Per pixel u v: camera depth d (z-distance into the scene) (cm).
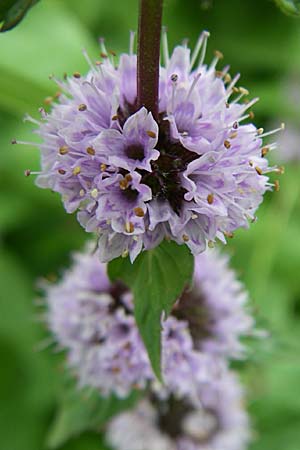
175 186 11
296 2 10
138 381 13
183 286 11
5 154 21
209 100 11
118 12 24
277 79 24
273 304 20
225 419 15
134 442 15
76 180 11
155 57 11
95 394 14
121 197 11
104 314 13
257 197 11
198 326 13
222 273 14
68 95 12
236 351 14
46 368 19
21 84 16
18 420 18
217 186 11
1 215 20
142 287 11
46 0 18
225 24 25
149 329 11
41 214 21
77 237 21
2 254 20
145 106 11
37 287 19
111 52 11
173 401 15
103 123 11
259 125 23
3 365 19
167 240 11
